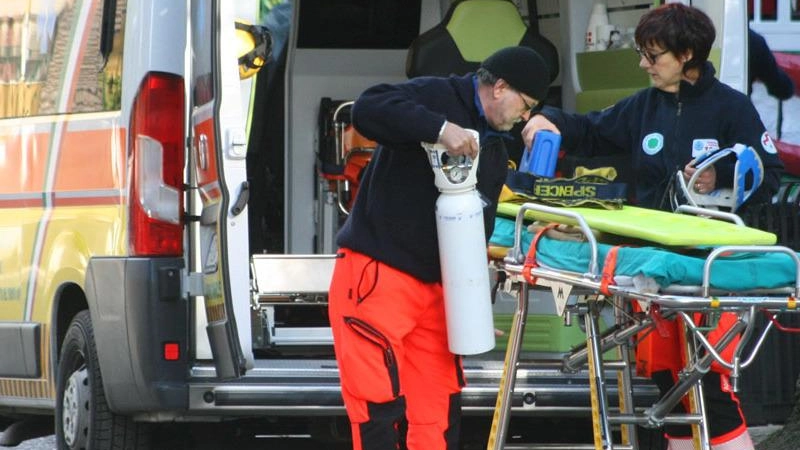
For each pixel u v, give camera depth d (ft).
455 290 57.88
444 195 57.67
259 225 93.61
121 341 69.56
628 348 63.72
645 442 80.38
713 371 63.82
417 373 60.70
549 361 72.49
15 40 82.12
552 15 91.71
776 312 55.26
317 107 96.27
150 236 69.31
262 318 75.31
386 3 96.27
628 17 86.94
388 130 56.85
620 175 75.00
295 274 75.77
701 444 60.23
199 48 68.18
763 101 122.52
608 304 67.46
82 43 75.31
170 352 69.31
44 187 77.71
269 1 91.61
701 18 66.08
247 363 66.90
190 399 69.56
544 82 58.59
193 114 69.05
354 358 58.59
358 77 97.19
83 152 74.02
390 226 58.54
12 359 80.74
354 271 59.00
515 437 84.79
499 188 59.77
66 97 76.38
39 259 77.51
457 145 56.34
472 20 87.76
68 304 78.18
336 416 74.23
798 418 80.69
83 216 73.67
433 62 87.56
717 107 67.00
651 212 60.95
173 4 69.62
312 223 95.81
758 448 81.05
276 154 95.61
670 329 64.80
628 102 69.62
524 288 61.93
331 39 96.07
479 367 71.56
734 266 53.83
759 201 66.85
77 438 74.43
